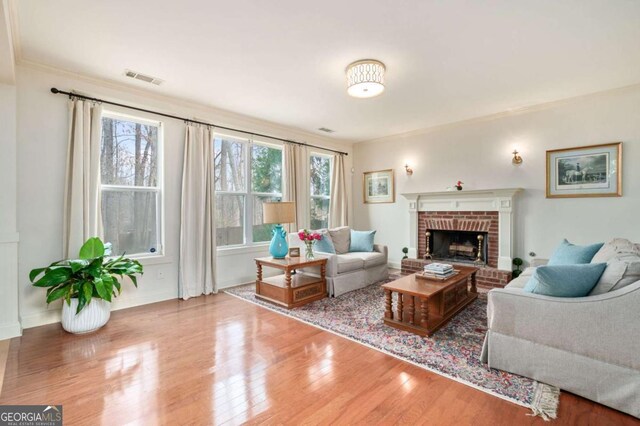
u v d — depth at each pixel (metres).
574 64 3.02
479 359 2.28
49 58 2.87
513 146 4.49
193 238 4.01
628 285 1.75
